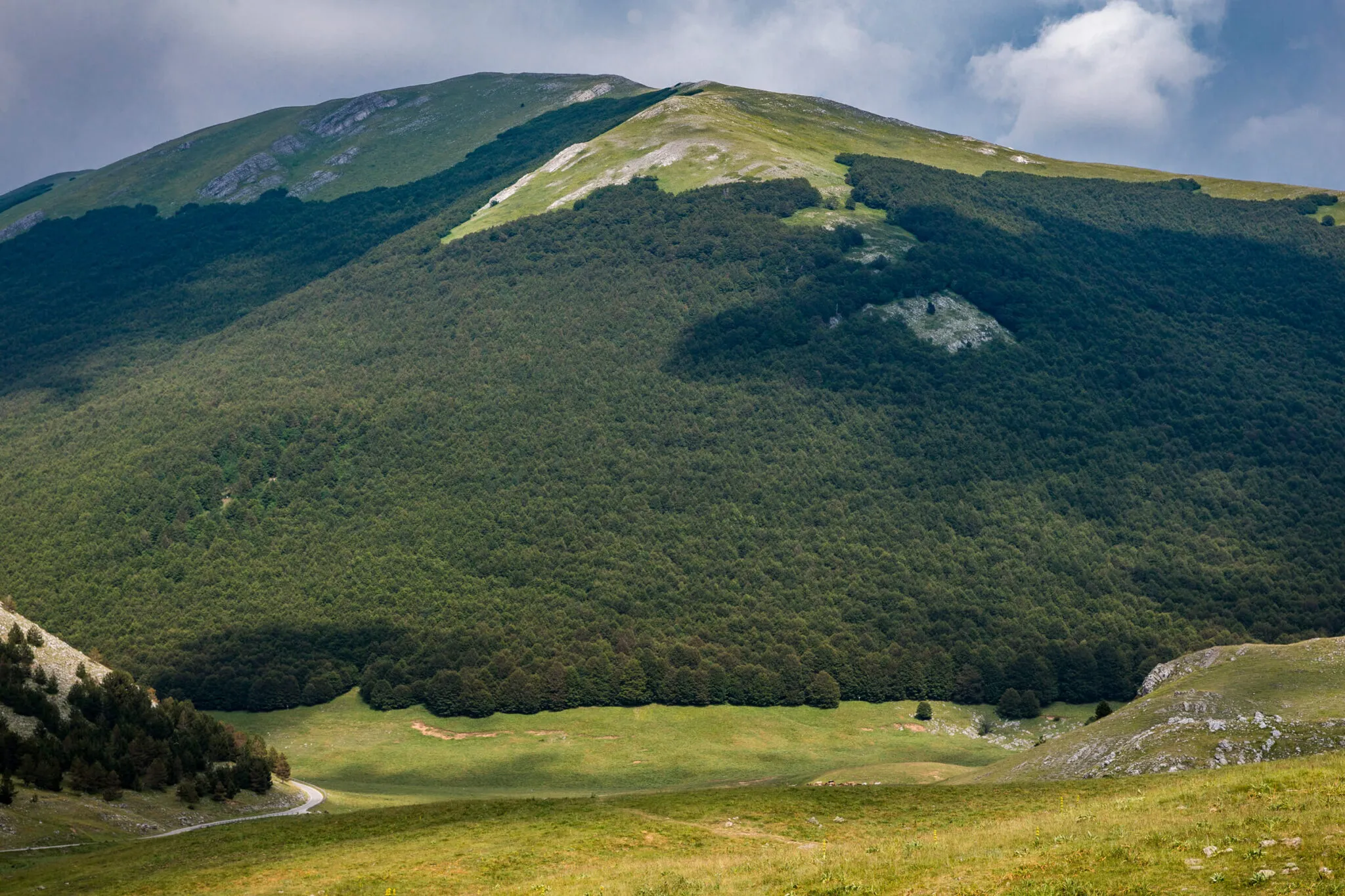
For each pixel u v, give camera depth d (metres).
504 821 64.44
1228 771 54.53
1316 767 41.28
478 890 47.00
